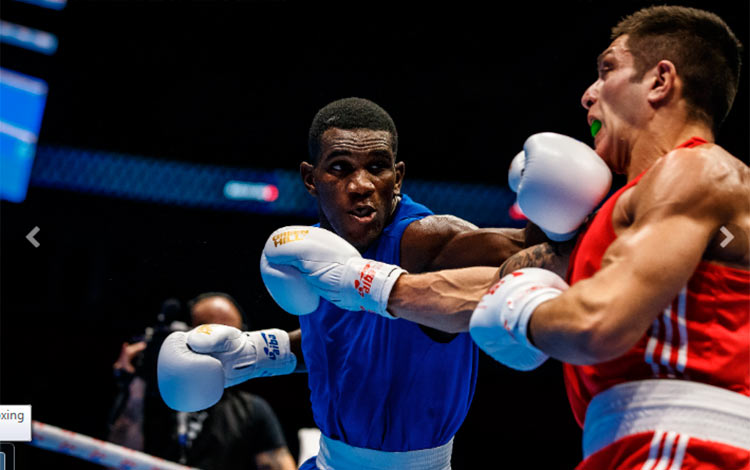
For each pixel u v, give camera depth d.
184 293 6.79
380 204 2.29
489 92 7.86
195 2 8.20
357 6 8.03
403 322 2.29
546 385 5.97
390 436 2.35
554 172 1.82
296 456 5.49
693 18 1.82
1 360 5.84
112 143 8.08
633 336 1.52
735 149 6.41
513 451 5.81
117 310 6.71
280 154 8.12
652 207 1.61
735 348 1.64
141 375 3.83
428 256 2.35
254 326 6.27
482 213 7.59
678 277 1.54
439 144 7.90
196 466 3.75
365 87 8.14
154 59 8.28
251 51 8.29
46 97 8.10
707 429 1.58
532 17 7.60
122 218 7.44
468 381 2.42
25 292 6.91
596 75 7.30
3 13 8.05
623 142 1.85
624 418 1.63
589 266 1.75
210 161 8.12
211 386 2.43
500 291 1.68
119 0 8.17
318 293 2.09
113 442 3.75
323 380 2.45
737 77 1.87
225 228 7.54
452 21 7.91
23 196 7.48
